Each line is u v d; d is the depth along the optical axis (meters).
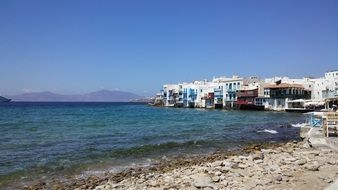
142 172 21.22
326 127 31.22
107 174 21.30
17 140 36.50
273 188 14.90
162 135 42.72
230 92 133.75
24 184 19.12
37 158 26.19
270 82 125.44
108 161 25.47
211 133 46.38
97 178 20.03
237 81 131.75
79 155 27.69
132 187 16.50
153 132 46.41
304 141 33.41
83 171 22.25
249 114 99.31
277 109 112.50
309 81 121.12
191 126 57.47
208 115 95.50
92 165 23.98
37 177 20.62
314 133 33.50
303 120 73.62
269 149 29.66
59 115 92.56
